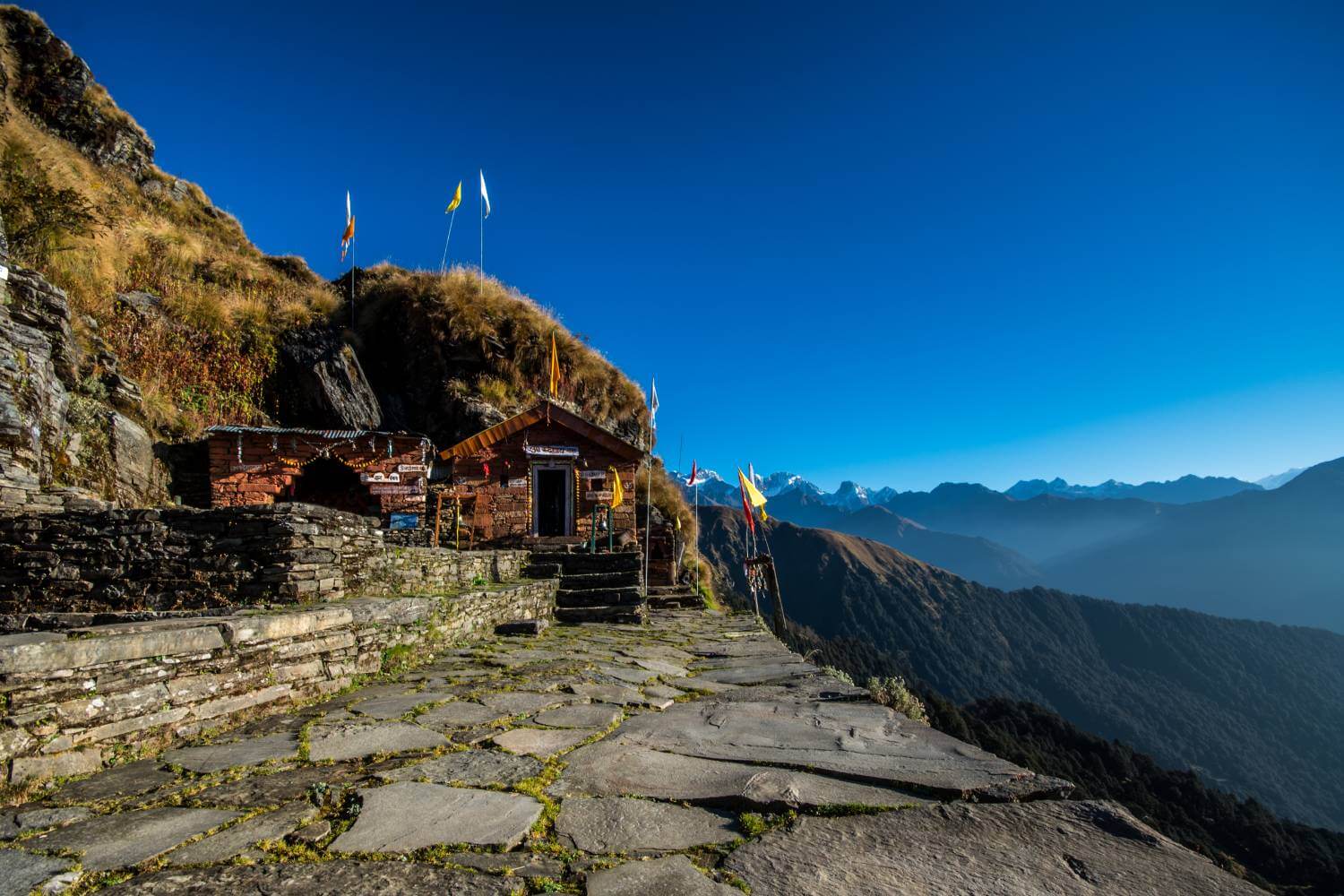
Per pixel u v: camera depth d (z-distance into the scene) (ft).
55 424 33.17
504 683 20.08
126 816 9.46
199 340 55.26
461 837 8.61
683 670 23.63
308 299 74.90
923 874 7.60
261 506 22.29
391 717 15.74
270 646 16.39
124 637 12.58
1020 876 7.53
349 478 53.72
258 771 11.59
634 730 14.46
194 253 66.49
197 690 14.10
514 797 10.12
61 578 22.65
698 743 13.30
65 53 73.36
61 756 11.13
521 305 83.61
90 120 74.28
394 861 7.91
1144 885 7.34
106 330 48.24
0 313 29.81
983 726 174.40
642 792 10.34
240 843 8.45
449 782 10.89
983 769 11.20
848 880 7.44
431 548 31.96
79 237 49.88
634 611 40.04
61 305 37.24
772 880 7.41
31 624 16.46
